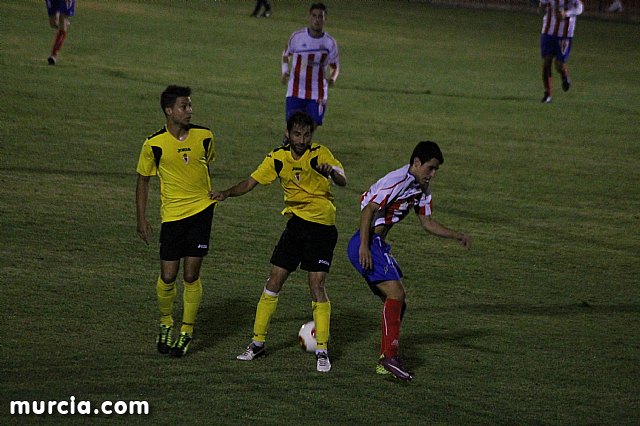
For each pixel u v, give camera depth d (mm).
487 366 18406
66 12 50375
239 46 63312
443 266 25297
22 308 20062
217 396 16250
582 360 19016
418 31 80938
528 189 34344
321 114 36562
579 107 51438
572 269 25703
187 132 18281
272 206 30000
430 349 19234
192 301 18234
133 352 18156
